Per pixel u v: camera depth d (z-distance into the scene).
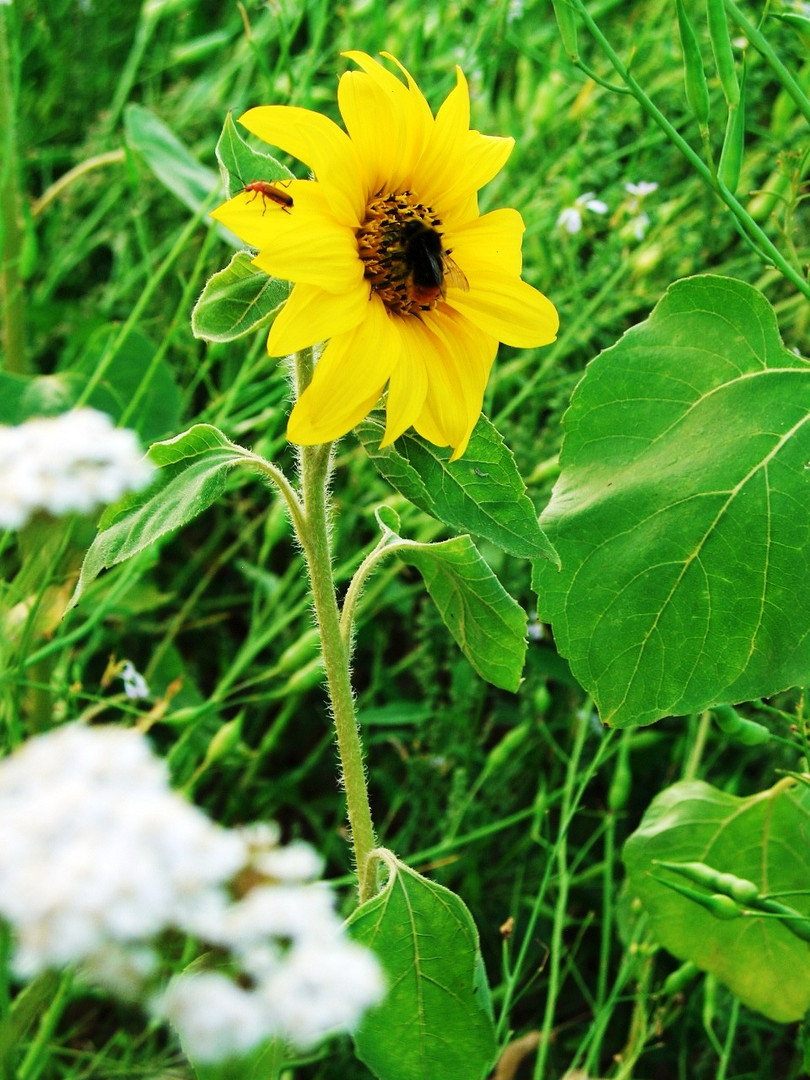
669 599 0.34
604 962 0.43
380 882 0.36
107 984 0.19
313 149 0.28
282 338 0.27
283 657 0.46
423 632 0.52
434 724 0.52
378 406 0.31
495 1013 0.49
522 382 0.56
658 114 0.35
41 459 0.24
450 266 0.30
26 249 0.50
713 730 0.50
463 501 0.30
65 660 0.45
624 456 0.35
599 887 0.51
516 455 0.53
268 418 0.50
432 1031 0.31
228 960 0.23
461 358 0.30
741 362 0.35
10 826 0.19
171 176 0.51
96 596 0.50
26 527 0.35
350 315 0.28
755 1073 0.46
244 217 0.27
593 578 0.34
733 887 0.37
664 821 0.41
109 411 0.50
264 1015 0.19
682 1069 0.45
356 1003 0.20
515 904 0.45
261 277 0.30
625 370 0.35
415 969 0.31
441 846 0.46
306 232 0.27
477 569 0.32
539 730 0.52
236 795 0.51
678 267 0.56
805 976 0.40
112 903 0.18
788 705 0.49
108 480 0.24
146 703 0.52
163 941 0.22
